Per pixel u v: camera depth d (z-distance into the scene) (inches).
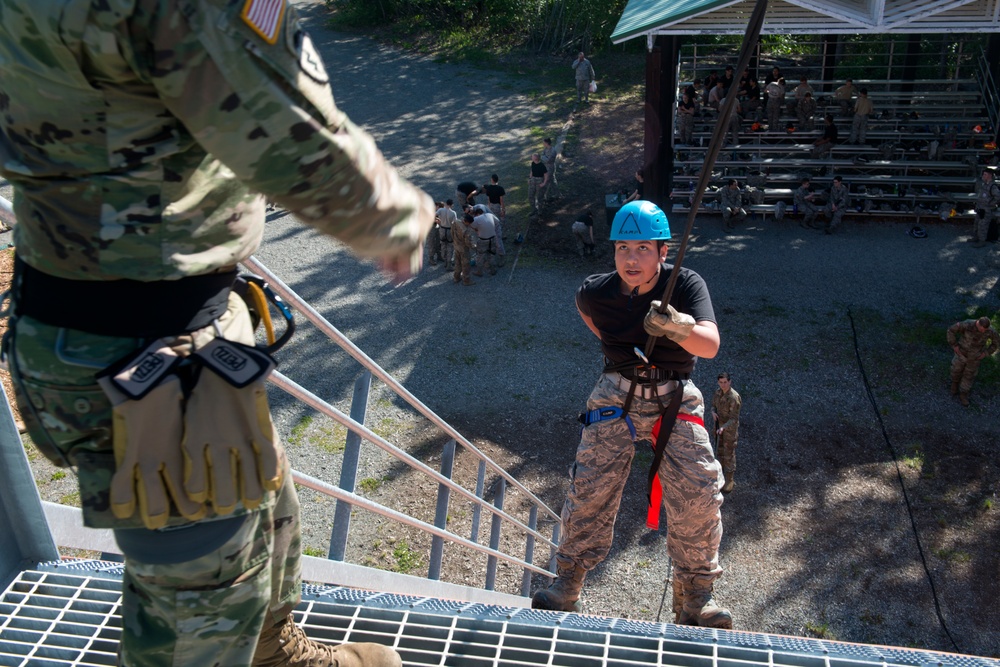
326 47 1435.8
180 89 47.9
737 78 95.3
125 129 51.5
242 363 61.5
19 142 53.1
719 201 865.5
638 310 159.6
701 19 718.5
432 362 639.1
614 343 164.9
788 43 1155.9
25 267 60.4
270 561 69.9
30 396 60.5
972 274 740.7
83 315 58.0
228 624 67.2
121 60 48.3
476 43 1411.2
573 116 1131.9
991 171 777.6
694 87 996.6
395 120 1146.7
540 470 536.7
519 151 1035.9
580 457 174.1
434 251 765.9
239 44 47.4
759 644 121.6
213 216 57.9
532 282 744.3
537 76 1290.6
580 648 120.6
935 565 466.6
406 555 472.7
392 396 601.3
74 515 123.9
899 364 624.7
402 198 55.4
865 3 738.2
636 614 445.7
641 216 152.2
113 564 121.3
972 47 1059.3
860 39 1111.0
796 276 747.4
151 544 63.9
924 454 542.9
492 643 121.4
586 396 599.8
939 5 666.2
